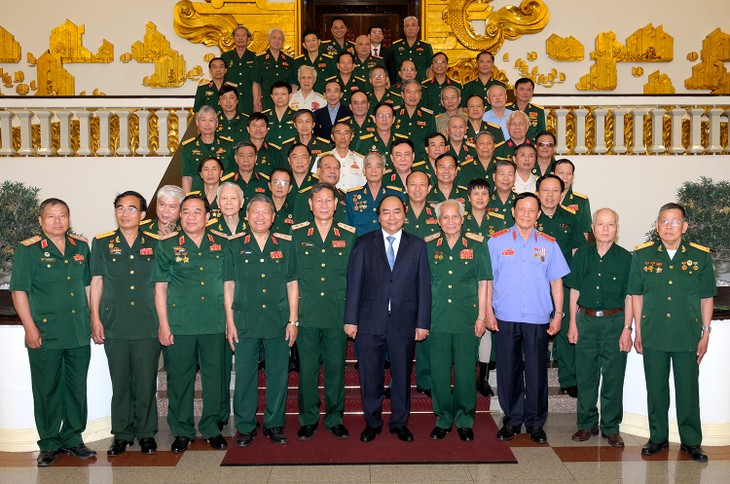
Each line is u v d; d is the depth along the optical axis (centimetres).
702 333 479
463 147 677
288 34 1085
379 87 791
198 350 506
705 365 497
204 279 484
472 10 1079
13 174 909
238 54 876
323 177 597
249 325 483
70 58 1077
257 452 476
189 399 491
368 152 696
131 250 483
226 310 488
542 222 576
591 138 920
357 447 484
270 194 639
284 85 743
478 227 562
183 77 1083
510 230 507
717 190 779
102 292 484
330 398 506
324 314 498
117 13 1080
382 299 488
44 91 1080
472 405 505
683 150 903
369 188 591
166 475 443
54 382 468
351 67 831
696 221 776
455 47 1086
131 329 477
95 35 1080
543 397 502
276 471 446
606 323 495
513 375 503
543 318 497
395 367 494
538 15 1073
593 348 500
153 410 487
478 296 504
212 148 705
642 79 1087
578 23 1080
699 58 1080
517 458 469
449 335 501
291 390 568
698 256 475
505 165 582
